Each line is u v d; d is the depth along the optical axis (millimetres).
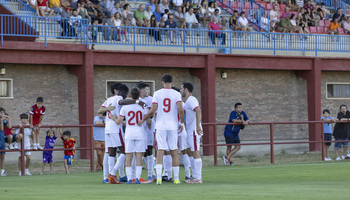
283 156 73562
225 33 80875
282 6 98875
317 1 104938
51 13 73000
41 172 55000
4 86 68750
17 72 69312
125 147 37938
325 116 65938
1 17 65188
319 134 83375
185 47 79875
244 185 35875
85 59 69812
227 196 27969
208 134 76500
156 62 74188
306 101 86625
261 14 93000
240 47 79875
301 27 93188
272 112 84438
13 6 71688
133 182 38531
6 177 48281
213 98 76875
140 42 74188
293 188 32719
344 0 107312
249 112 82812
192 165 40094
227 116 81188
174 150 37156
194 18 83438
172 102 36562
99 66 73812
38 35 66750
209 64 76875
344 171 47281
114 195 28922
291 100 85688
